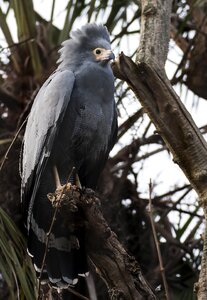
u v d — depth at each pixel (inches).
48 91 398.6
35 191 383.9
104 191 479.8
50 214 379.6
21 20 493.4
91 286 404.8
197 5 507.5
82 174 420.5
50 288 350.0
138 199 490.3
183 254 481.1
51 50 482.0
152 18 339.0
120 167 491.8
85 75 407.2
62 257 352.2
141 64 323.3
